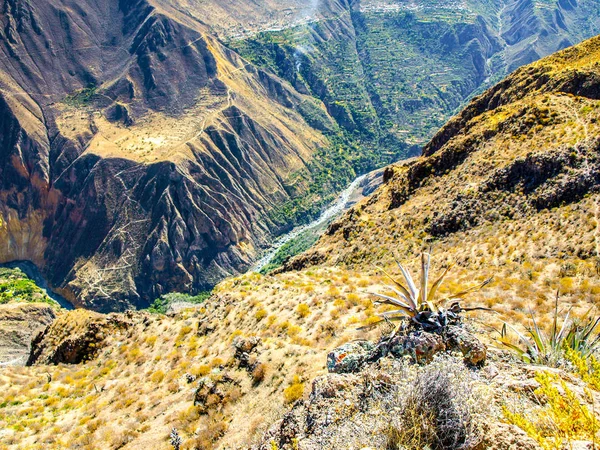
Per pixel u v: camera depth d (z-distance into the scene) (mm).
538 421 5137
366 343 10242
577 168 38594
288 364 18344
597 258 27203
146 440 19641
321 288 29891
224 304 34531
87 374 35656
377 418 6609
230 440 15328
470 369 7297
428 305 8836
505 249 35062
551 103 52562
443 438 5590
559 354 8484
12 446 25922
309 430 7598
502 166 47562
